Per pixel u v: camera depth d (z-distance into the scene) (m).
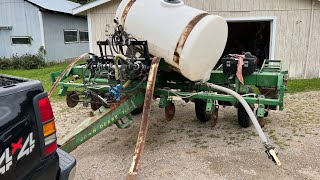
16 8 15.11
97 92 4.82
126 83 4.21
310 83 8.63
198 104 5.17
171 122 5.51
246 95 4.52
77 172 3.68
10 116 1.74
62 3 18.67
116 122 3.97
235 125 5.24
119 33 4.55
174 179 3.46
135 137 4.81
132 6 4.71
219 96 4.30
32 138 1.88
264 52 13.24
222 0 9.55
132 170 3.00
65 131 5.13
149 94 3.65
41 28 15.07
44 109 1.96
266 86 4.73
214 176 3.50
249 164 3.78
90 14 10.95
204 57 4.35
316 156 3.94
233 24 14.28
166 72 4.96
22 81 2.20
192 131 5.02
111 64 4.57
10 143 1.74
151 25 4.42
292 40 9.38
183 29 4.17
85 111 6.30
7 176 1.73
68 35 17.38
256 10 9.39
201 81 4.64
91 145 4.51
